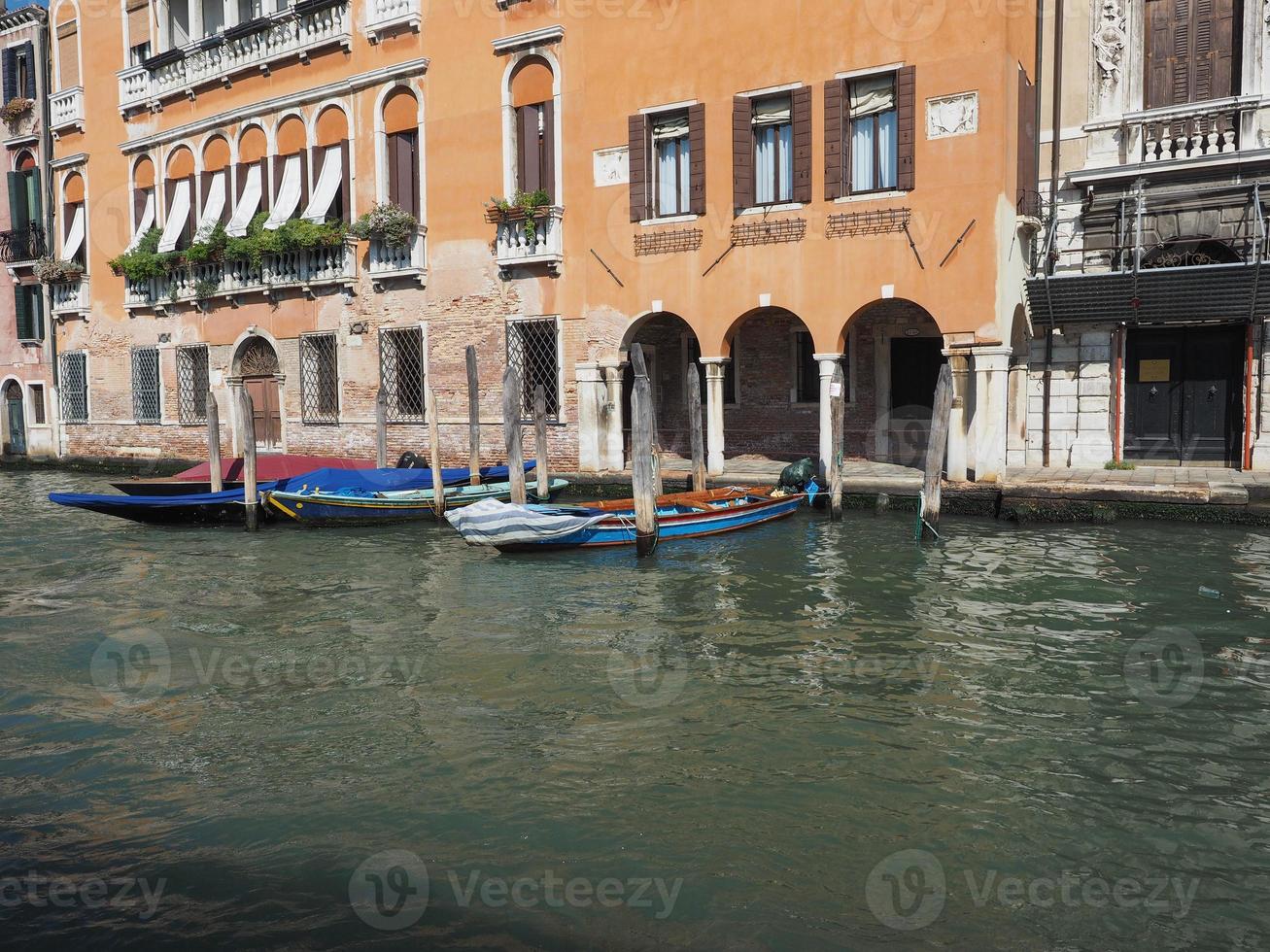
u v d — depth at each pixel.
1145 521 13.06
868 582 10.75
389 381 20.28
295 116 21.23
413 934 4.70
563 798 5.99
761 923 4.79
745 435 19.14
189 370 24.16
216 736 6.95
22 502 19.55
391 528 15.13
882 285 14.86
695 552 12.43
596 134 17.25
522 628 9.40
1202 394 15.50
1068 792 6.01
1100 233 15.73
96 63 25.34
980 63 13.95
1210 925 4.75
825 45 15.07
